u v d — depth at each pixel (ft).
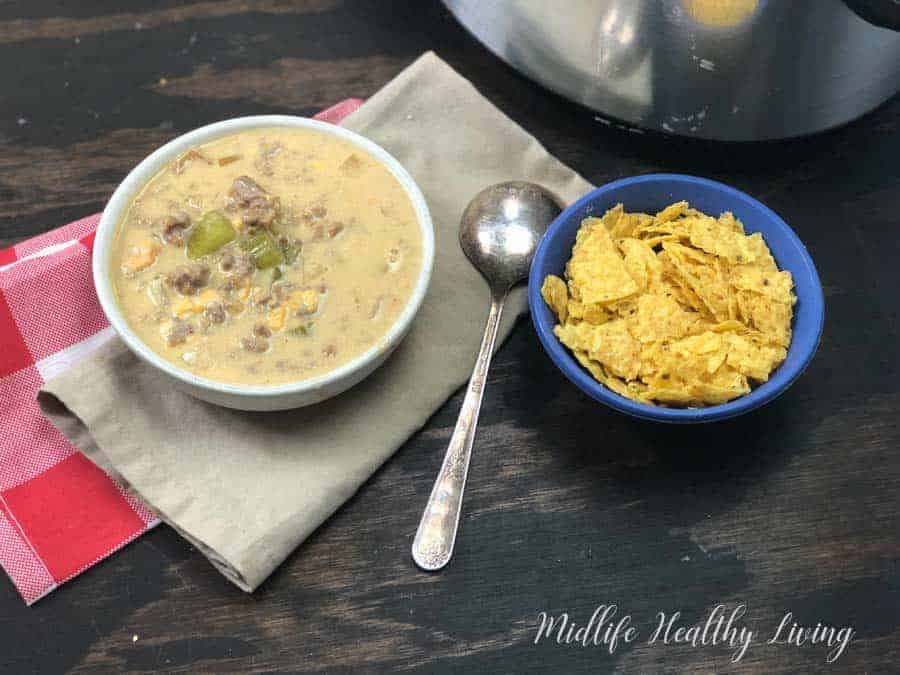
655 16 1.24
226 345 1.16
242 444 1.20
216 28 1.59
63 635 1.11
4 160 1.44
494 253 1.34
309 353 1.16
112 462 1.17
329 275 1.22
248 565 1.11
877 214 1.45
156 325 1.17
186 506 1.15
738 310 1.23
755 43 1.25
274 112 1.52
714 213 1.30
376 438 1.22
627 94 1.39
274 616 1.13
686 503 1.21
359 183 1.28
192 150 1.28
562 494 1.22
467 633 1.13
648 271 1.25
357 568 1.16
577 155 1.50
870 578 1.18
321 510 1.16
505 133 1.46
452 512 1.17
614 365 1.17
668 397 1.14
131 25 1.59
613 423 1.26
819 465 1.24
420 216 1.24
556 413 1.27
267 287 1.20
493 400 1.28
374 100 1.47
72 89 1.52
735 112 1.38
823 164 1.49
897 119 1.54
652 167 1.49
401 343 1.29
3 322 1.25
